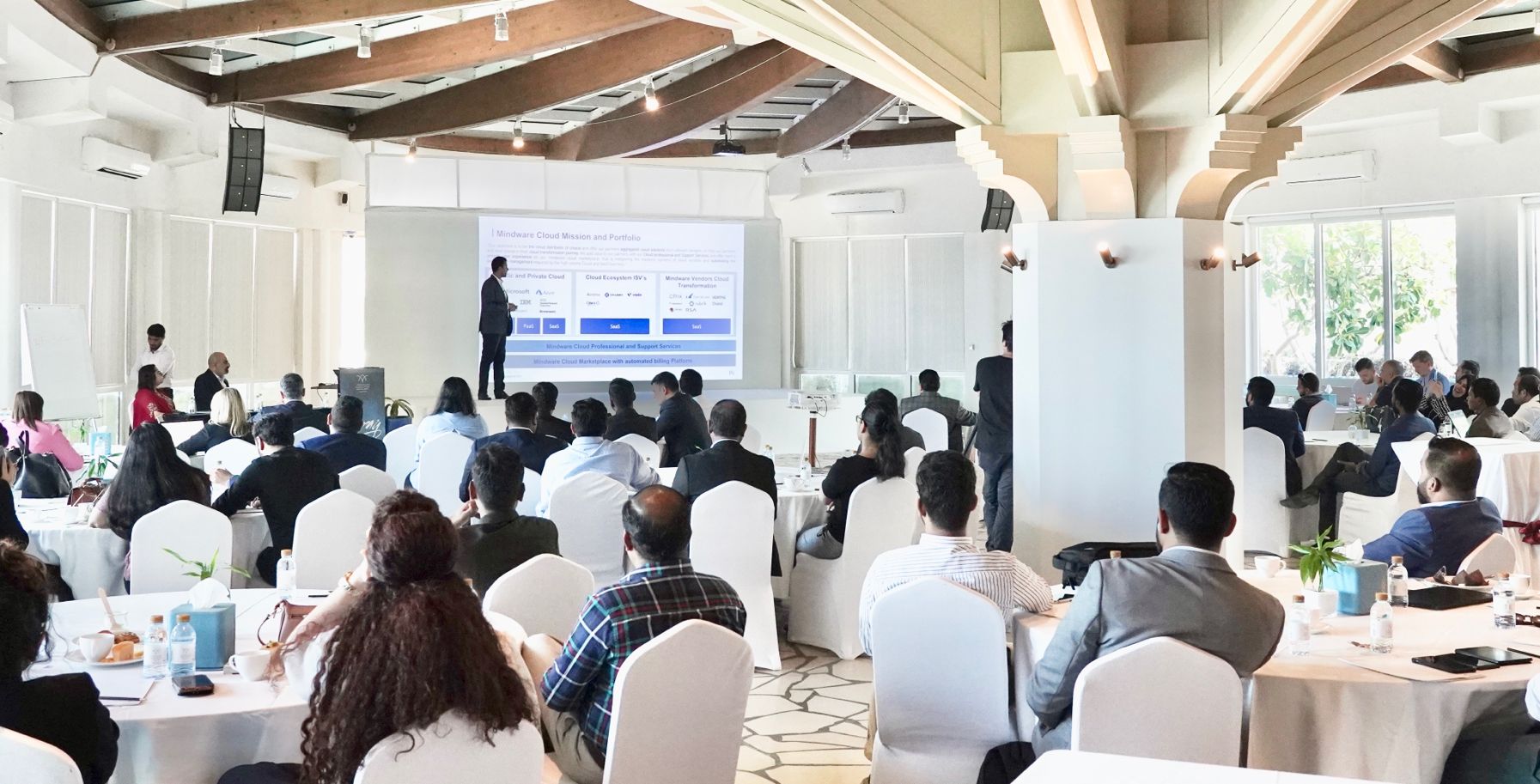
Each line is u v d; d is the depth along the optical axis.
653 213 12.81
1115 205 5.36
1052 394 5.50
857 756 4.52
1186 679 2.78
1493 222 10.62
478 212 12.11
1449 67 10.13
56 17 8.06
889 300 14.21
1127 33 5.21
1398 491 7.23
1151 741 2.79
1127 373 5.38
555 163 12.48
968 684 3.37
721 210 13.05
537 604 3.64
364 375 10.30
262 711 2.71
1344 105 11.11
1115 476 5.41
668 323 12.75
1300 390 9.92
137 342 11.24
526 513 6.64
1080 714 2.79
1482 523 4.02
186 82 10.24
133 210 11.17
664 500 3.04
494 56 8.95
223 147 11.20
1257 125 5.10
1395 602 3.68
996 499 7.58
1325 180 11.69
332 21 7.97
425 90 11.45
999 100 5.35
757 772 4.34
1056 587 4.17
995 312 13.47
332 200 13.80
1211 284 5.39
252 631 3.41
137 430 5.26
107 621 3.52
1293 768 2.97
